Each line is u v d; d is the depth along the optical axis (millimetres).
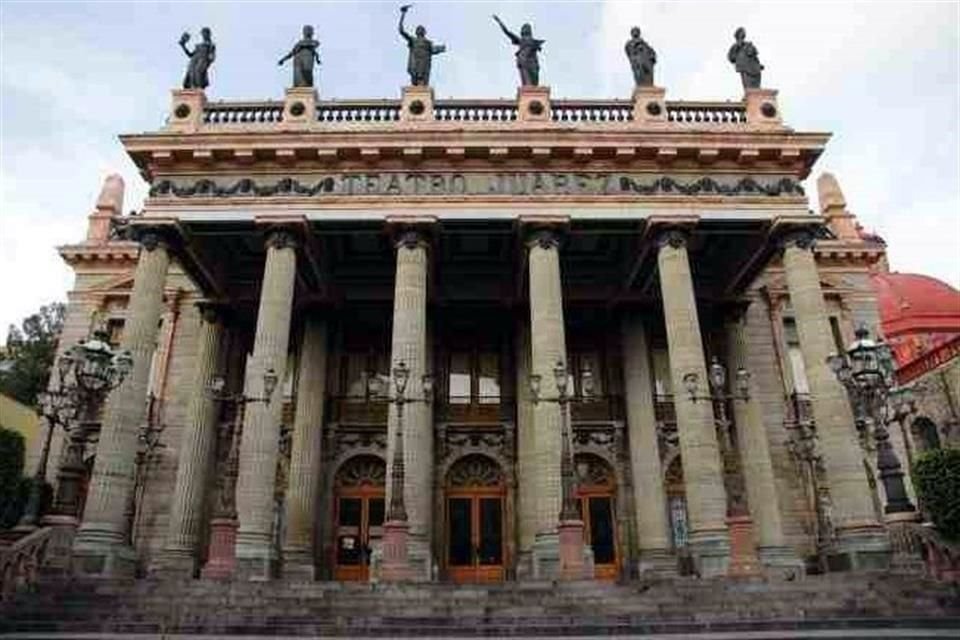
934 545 22141
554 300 28828
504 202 30031
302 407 32938
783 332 37125
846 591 20922
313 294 34719
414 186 30281
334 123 31609
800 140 30891
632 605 20219
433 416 34469
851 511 26500
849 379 23984
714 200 30453
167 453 34531
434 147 30172
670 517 33688
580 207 30094
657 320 36656
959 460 23156
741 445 33281
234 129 30703
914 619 18516
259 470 26141
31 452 35125
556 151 30391
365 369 36312
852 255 38844
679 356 28453
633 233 31375
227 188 30094
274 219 29531
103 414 27719
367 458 34594
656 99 32188
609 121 32188
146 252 29266
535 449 27469
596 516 33781
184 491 31594
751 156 30828
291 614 19484
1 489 25766
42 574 21344
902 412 23594
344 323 36812
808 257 30109
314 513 31781
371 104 32094
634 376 33969
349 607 20125
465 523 33719
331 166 30562
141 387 27516
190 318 37188
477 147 30219
